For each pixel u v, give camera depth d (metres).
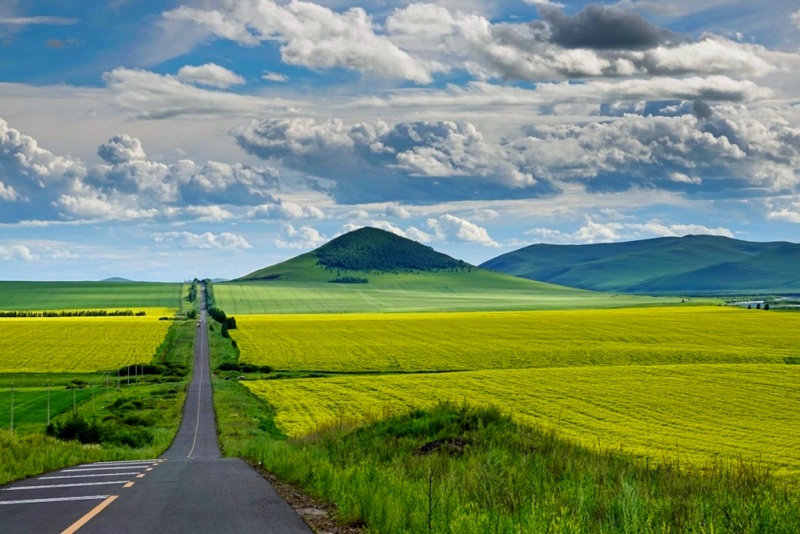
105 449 36.41
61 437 44.03
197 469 21.88
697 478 15.30
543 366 97.62
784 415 54.84
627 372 80.50
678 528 10.70
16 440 26.72
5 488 16.27
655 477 16.00
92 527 11.18
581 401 62.09
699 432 47.72
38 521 11.71
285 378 95.62
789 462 36.66
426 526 10.73
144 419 62.78
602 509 12.02
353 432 28.55
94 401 76.62
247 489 16.05
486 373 83.88
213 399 78.19
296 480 17.55
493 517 10.74
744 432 47.69
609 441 43.59
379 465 18.77
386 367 101.31
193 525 11.42
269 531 10.98
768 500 10.99
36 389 91.44
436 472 16.73
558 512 11.16
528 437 25.09
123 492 15.42
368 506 12.12
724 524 10.67
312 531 11.02
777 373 77.75
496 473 15.48
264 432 53.81
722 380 73.06
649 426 50.28
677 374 78.00
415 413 28.98
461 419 27.05
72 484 17.03
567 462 17.88
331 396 72.38
